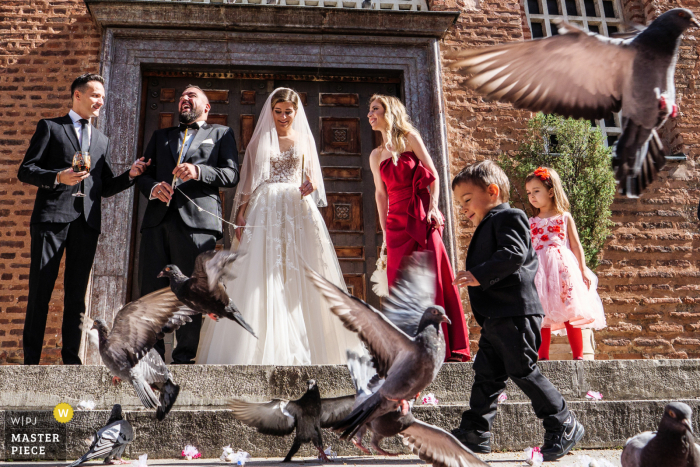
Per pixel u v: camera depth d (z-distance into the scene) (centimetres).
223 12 679
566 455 296
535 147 660
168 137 458
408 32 709
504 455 300
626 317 671
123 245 610
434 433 182
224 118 690
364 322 164
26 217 618
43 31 668
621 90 111
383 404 171
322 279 159
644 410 336
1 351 581
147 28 675
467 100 706
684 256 696
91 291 592
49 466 261
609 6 815
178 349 412
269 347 430
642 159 108
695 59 761
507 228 290
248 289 449
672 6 773
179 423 300
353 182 688
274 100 505
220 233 442
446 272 452
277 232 466
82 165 387
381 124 477
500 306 288
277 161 493
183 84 693
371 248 672
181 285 204
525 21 777
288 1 737
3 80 649
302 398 266
